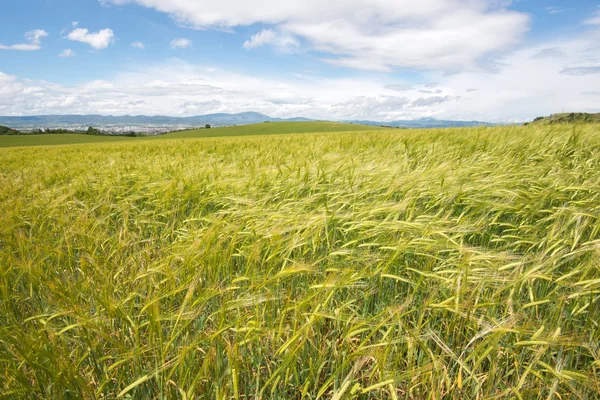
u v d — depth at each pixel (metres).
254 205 3.05
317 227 2.39
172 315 1.56
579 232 2.00
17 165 9.38
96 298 1.62
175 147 11.39
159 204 3.62
